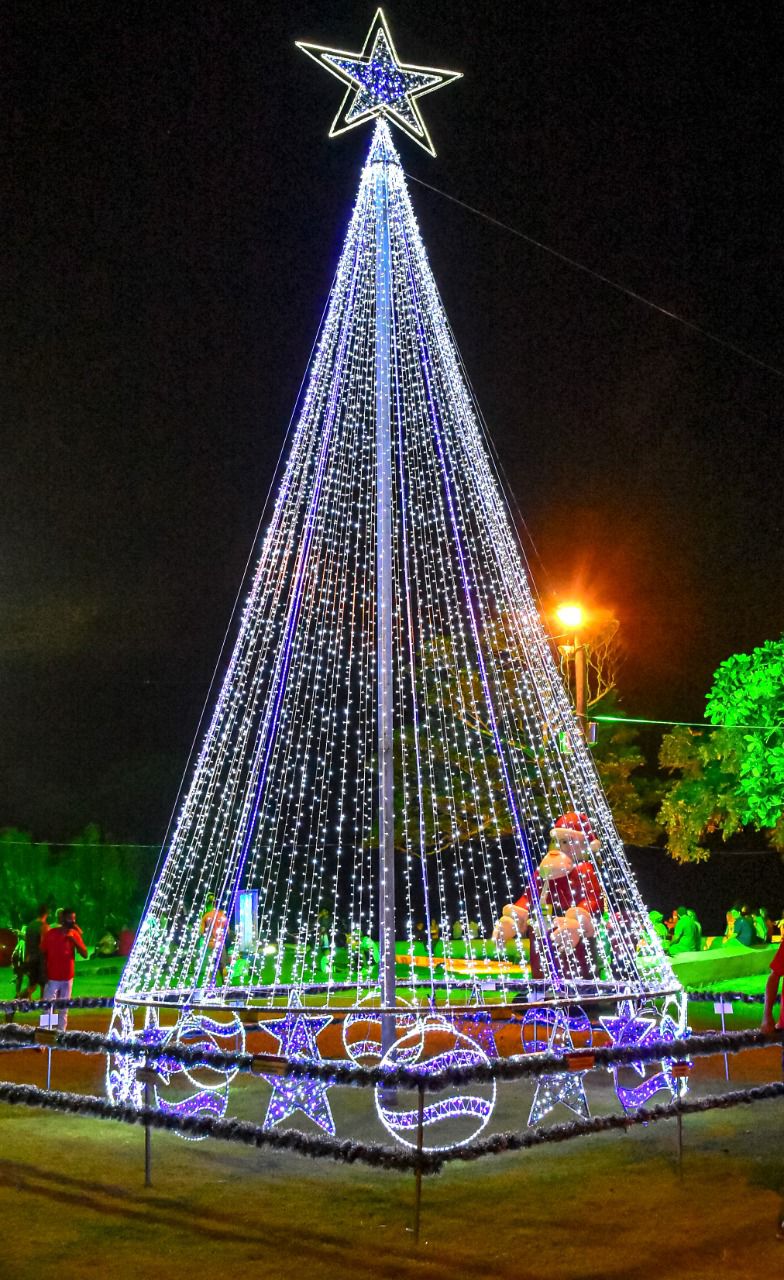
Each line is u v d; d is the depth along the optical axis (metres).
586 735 15.94
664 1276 5.45
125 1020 9.41
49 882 30.41
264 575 10.75
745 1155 7.65
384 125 10.70
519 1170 7.32
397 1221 6.29
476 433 10.66
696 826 24.75
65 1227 6.22
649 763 29.38
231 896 12.05
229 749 14.89
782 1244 5.87
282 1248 5.86
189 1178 7.20
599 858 12.43
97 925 31.23
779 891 31.44
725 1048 7.54
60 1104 7.43
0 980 23.66
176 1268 5.58
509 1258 5.69
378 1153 6.15
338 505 11.77
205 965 15.46
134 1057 8.20
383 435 9.73
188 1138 7.87
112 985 21.81
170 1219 6.35
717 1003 10.62
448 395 10.71
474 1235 6.04
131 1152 7.89
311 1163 7.57
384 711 9.18
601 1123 6.76
